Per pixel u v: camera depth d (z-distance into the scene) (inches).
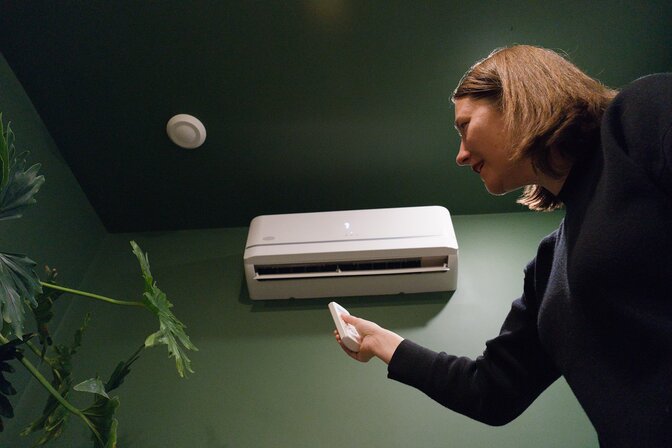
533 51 28.7
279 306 77.9
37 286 39.4
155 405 67.0
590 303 25.2
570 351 27.7
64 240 79.0
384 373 68.8
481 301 76.1
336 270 75.5
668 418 23.7
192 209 89.1
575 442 60.8
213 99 75.7
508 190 31.5
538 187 31.5
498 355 35.9
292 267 75.6
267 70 72.8
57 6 66.2
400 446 61.7
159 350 73.1
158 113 77.1
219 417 65.5
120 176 84.3
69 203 81.6
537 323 31.9
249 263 74.3
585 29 69.8
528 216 87.7
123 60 71.3
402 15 67.9
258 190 86.7
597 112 25.9
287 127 78.7
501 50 30.3
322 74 73.2
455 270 74.8
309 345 72.7
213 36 69.5
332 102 76.0
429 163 82.7
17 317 36.9
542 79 26.8
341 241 74.4
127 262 86.0
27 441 62.6
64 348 48.8
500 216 88.2
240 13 67.6
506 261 81.0
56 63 71.1
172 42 69.9
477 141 29.6
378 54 71.3
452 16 68.1
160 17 67.7
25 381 67.5
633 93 23.6
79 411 44.1
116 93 74.6
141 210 89.0
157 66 72.1
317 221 77.5
